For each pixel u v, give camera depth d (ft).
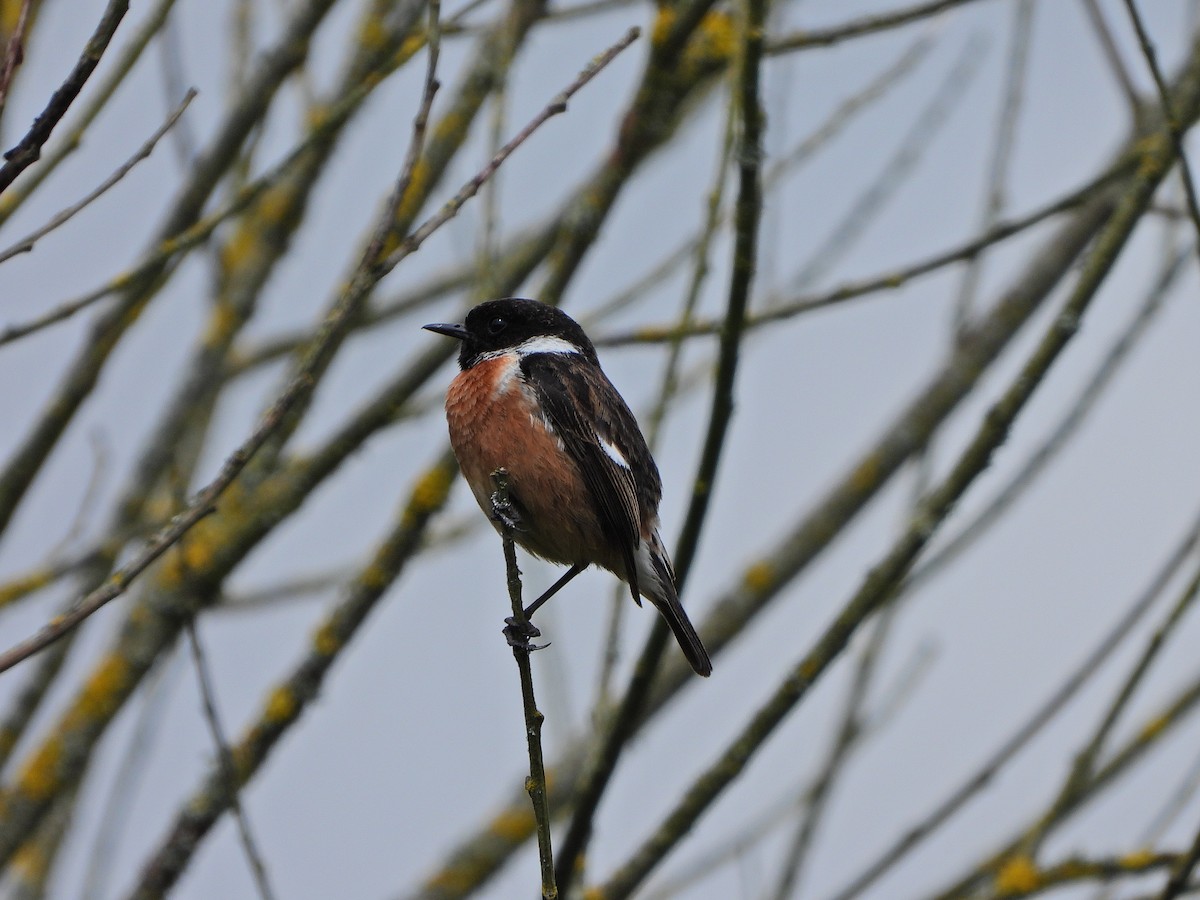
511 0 38.45
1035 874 32.19
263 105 38.34
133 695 37.42
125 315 36.91
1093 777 35.78
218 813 36.27
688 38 36.06
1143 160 32.12
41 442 35.50
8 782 38.47
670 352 33.55
